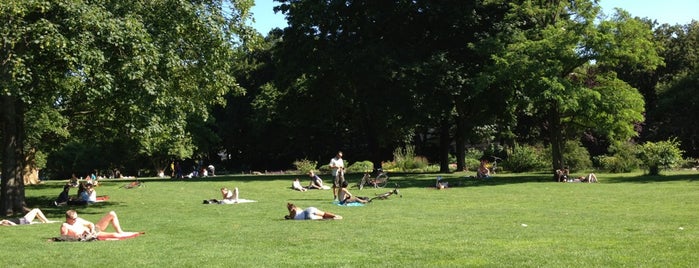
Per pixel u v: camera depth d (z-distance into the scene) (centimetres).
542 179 3431
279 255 1012
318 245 1123
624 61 3428
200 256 1014
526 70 3284
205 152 6781
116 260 986
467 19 3909
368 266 892
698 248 991
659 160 3684
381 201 2198
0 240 1291
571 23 3419
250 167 7644
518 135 5919
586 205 1942
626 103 3312
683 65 5841
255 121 6612
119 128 2400
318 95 4531
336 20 4234
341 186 2133
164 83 1966
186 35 2111
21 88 1864
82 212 2091
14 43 1691
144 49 1842
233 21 2234
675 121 4891
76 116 2441
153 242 1217
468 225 1409
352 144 7062
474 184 3164
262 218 1684
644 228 1292
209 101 2417
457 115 4503
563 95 3219
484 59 3934
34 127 2898
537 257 933
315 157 7206
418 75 3866
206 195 2775
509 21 3888
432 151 6581
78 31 1745
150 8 2009
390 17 4100
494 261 910
